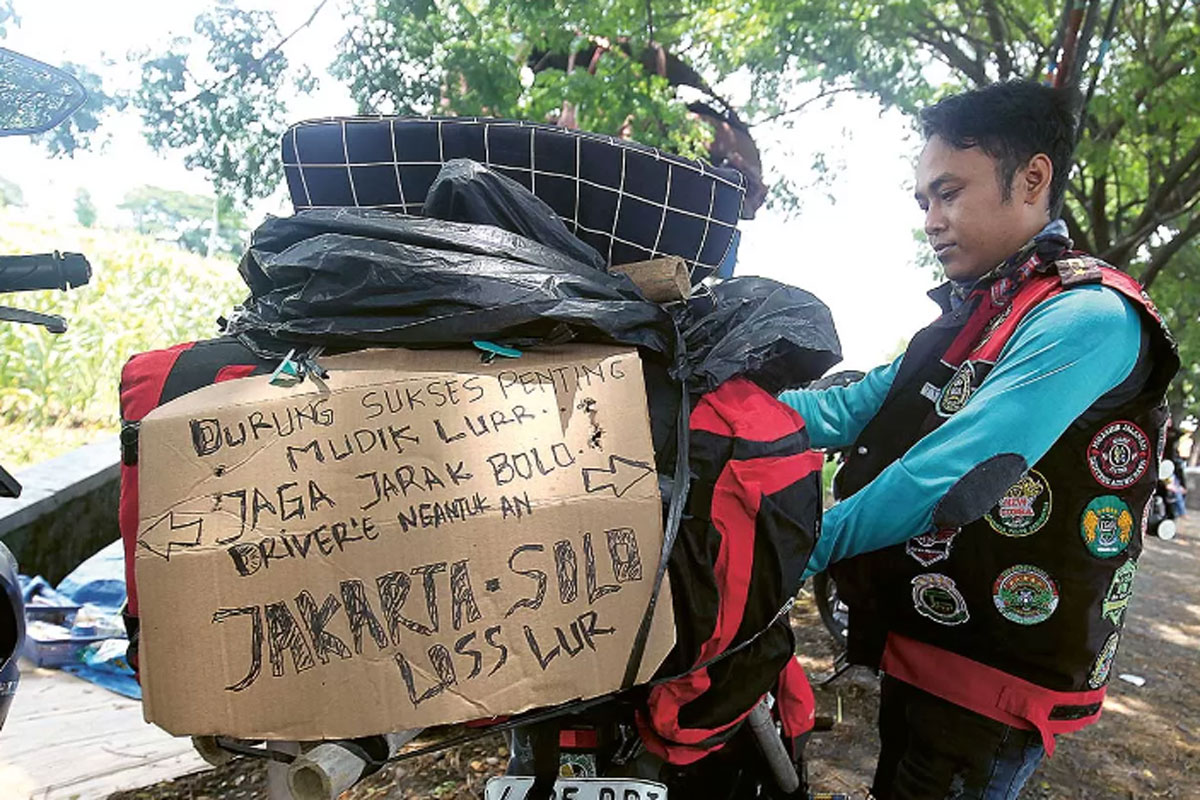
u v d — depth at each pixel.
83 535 4.60
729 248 1.67
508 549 1.20
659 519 1.29
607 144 1.57
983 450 1.45
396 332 1.28
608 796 1.59
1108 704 3.95
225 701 1.12
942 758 1.74
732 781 1.93
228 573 1.14
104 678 3.44
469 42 4.32
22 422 6.61
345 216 1.42
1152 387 1.61
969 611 1.69
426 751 1.34
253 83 4.37
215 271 10.34
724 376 1.42
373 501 1.17
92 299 7.97
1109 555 1.64
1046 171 1.69
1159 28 7.40
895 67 6.45
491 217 1.44
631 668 1.24
